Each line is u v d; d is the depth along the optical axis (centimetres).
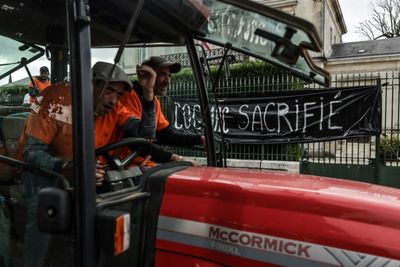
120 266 161
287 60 198
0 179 186
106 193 168
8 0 201
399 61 1941
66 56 195
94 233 142
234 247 158
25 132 180
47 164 165
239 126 843
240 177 188
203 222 163
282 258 151
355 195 163
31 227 175
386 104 844
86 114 144
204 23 240
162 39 294
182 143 333
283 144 823
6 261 183
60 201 138
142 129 277
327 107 773
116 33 260
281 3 1834
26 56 205
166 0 219
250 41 221
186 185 172
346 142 814
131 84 255
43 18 201
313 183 186
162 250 166
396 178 756
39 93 181
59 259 166
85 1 146
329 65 2073
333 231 147
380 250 140
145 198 172
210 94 380
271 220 156
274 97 814
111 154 218
